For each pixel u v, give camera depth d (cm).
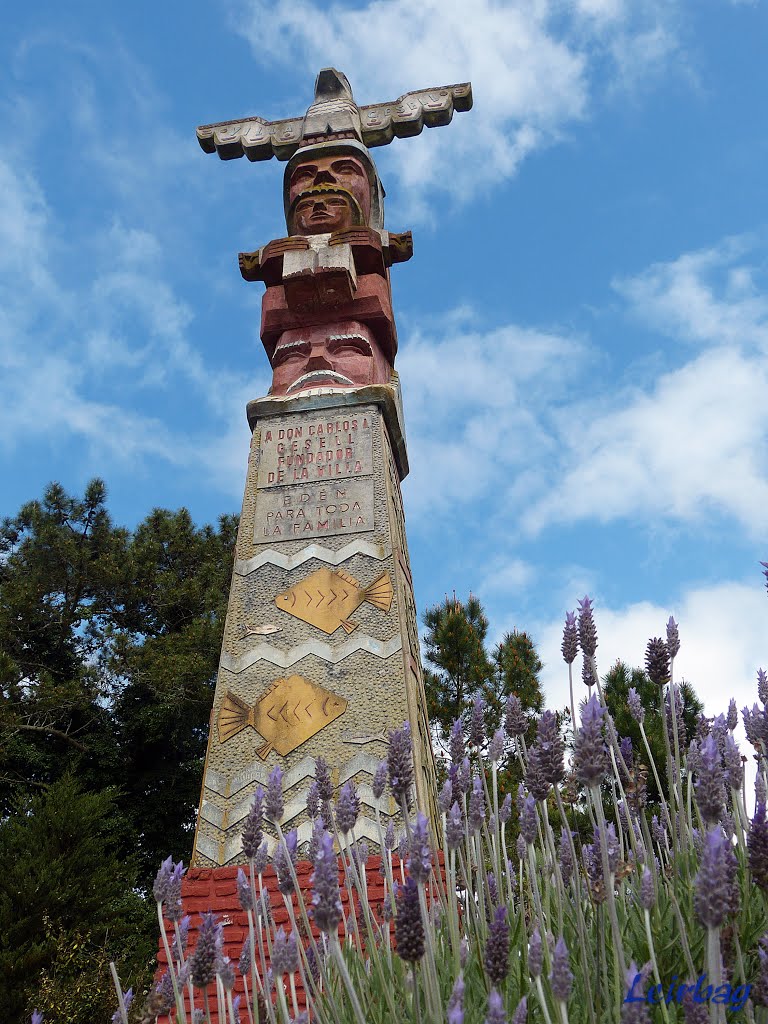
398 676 596
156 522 2166
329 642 621
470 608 1534
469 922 306
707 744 241
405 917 210
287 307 845
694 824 383
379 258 859
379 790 343
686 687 1018
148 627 2023
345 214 909
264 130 1040
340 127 1004
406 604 668
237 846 537
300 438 745
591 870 293
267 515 703
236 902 501
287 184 984
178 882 288
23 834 1132
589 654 335
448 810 322
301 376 804
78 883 1090
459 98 1048
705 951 250
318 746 568
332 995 255
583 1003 246
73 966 1045
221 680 616
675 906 261
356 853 302
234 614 651
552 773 265
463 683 1423
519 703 375
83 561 1947
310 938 269
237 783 563
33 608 1850
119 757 1728
